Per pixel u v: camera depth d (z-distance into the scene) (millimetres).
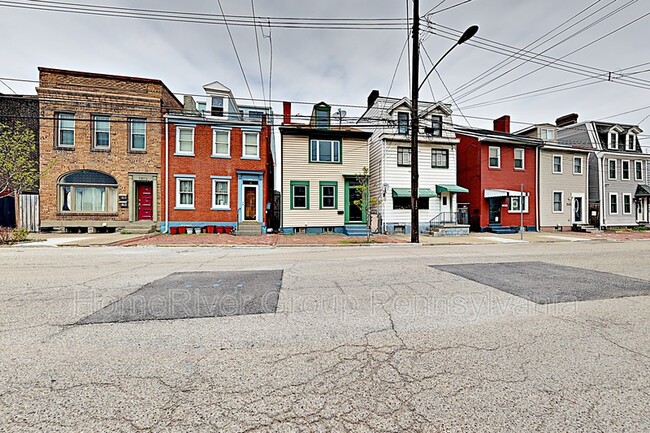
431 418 2006
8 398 2168
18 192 14367
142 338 3223
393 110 19219
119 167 16625
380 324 3664
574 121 25734
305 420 1977
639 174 24734
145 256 9367
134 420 1958
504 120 22516
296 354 2889
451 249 11812
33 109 16109
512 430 1904
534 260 8648
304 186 18250
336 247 12570
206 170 17531
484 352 2955
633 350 3021
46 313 3967
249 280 5887
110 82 16609
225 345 3072
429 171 19719
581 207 23016
